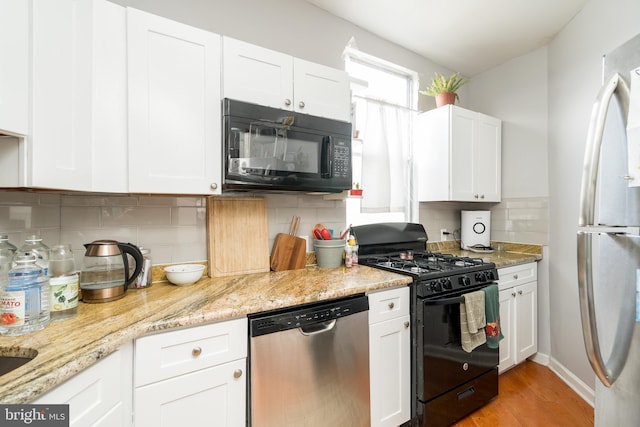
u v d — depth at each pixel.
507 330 2.22
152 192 1.28
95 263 1.29
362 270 1.86
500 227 2.82
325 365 1.37
